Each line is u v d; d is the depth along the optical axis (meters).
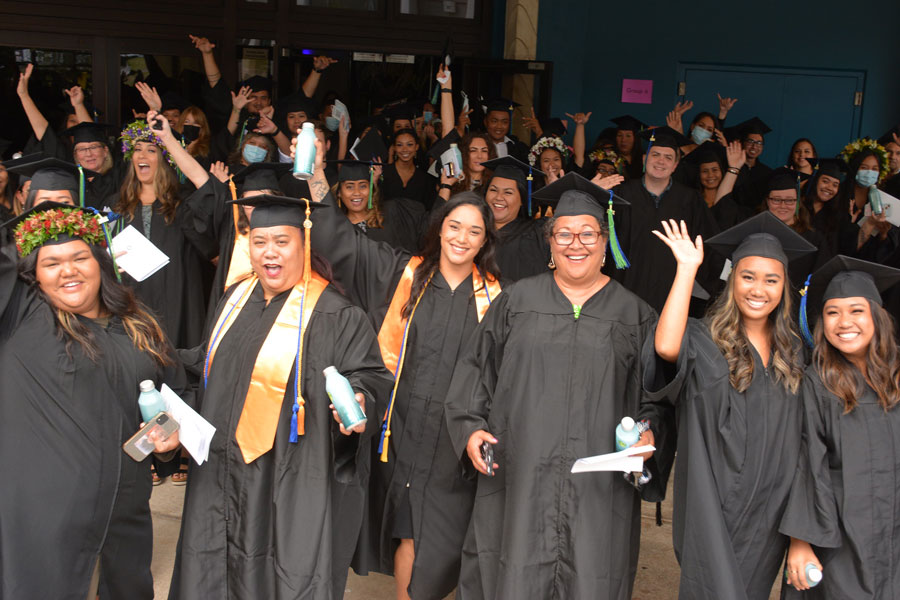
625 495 3.11
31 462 2.82
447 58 5.49
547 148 6.54
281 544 2.96
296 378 3.05
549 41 8.70
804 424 3.02
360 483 3.28
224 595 3.04
